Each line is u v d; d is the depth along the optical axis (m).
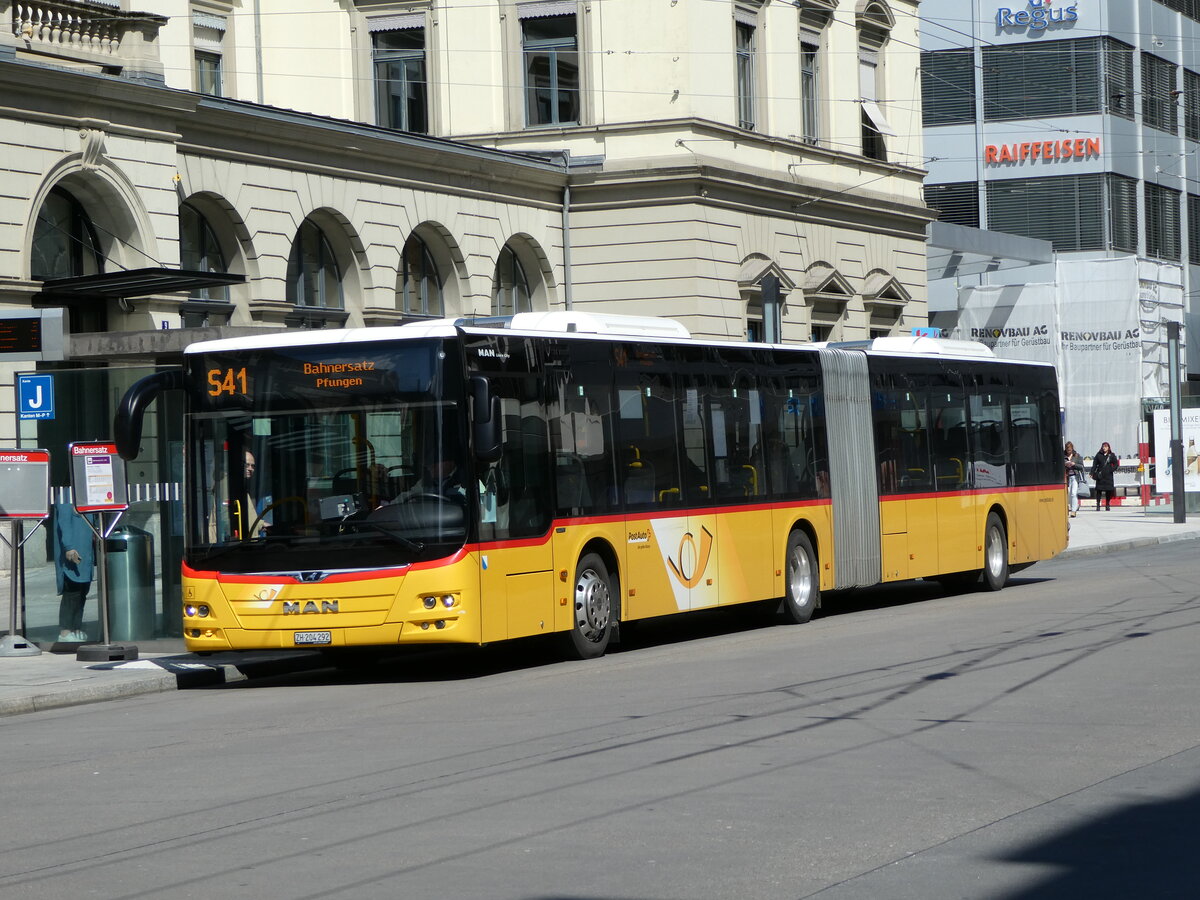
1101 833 8.45
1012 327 52.03
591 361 18.06
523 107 39.16
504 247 38.38
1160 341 51.38
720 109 39.16
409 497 15.93
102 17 27.03
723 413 20.30
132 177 27.81
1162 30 68.38
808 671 15.38
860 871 7.72
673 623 22.98
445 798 9.70
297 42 39.31
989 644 17.12
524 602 16.64
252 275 31.36
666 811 9.13
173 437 19.41
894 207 45.69
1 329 19.02
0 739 13.45
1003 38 65.75
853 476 22.88
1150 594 22.88
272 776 10.73
